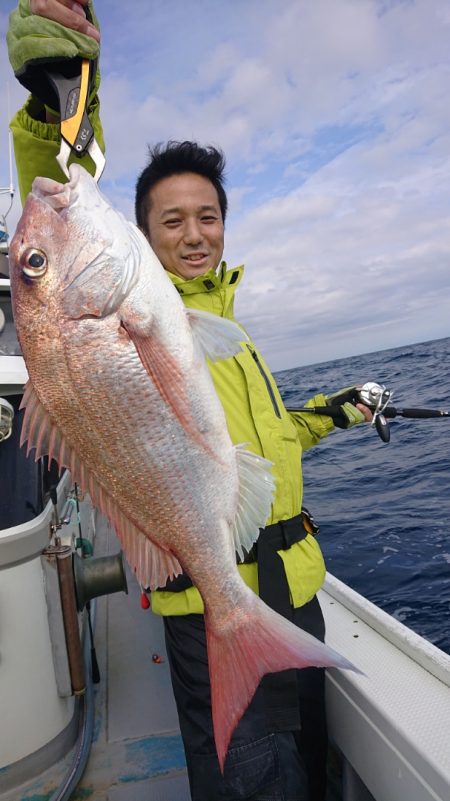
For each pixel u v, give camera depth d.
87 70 0.73
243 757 0.74
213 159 0.97
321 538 2.67
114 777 1.04
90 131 0.72
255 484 0.73
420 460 4.10
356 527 2.77
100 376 0.65
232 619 0.69
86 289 0.64
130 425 0.66
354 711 0.91
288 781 0.75
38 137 0.88
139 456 0.66
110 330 0.65
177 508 0.68
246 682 0.65
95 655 1.34
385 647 1.04
